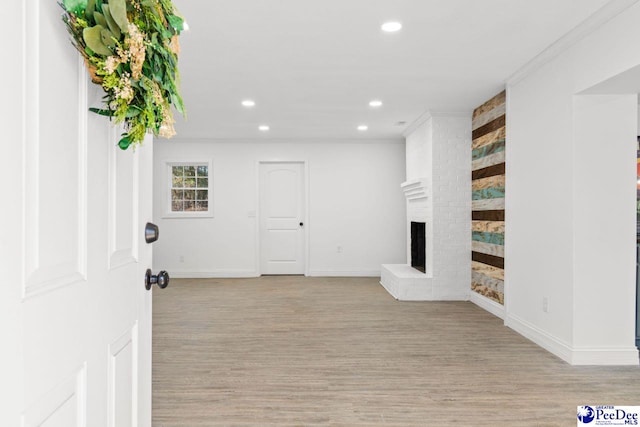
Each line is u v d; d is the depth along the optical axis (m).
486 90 4.34
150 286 1.38
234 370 2.96
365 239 7.28
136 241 1.21
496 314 4.52
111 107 0.88
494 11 2.62
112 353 1.02
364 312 4.69
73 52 0.79
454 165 5.25
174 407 2.39
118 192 1.06
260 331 3.94
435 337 3.75
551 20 2.75
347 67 3.61
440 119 5.23
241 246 7.21
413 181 5.61
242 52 3.25
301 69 3.66
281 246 7.39
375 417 2.27
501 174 4.42
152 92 0.89
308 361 3.14
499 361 3.13
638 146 3.83
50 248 0.71
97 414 0.91
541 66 3.45
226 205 7.20
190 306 5.00
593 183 3.05
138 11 0.84
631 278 3.06
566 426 2.18
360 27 2.82
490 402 2.45
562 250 3.19
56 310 0.72
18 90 0.61
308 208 7.25
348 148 7.26
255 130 6.39
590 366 3.02
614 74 2.62
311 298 5.45
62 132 0.75
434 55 3.35
